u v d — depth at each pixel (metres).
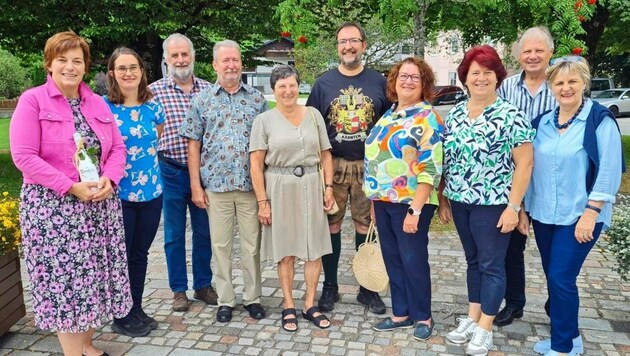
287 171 3.33
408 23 5.53
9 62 27.66
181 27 9.07
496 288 3.00
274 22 9.48
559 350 2.95
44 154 2.64
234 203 3.48
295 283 4.26
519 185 2.85
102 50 9.61
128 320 3.38
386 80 3.53
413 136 3.01
